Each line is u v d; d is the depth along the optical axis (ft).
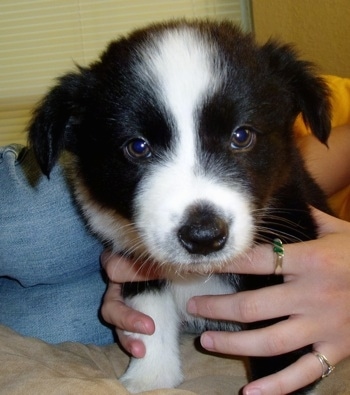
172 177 1.06
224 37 1.19
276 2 2.48
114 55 1.20
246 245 1.08
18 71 3.09
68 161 1.35
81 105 1.26
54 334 1.37
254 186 1.13
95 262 1.42
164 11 2.99
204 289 1.33
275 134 1.19
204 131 1.07
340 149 1.73
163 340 1.30
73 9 3.03
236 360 1.32
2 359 1.10
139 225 1.12
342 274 1.12
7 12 3.04
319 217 1.28
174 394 1.02
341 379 1.18
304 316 1.12
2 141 3.07
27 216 1.30
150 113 1.08
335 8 2.45
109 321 1.31
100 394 0.95
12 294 1.39
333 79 2.03
